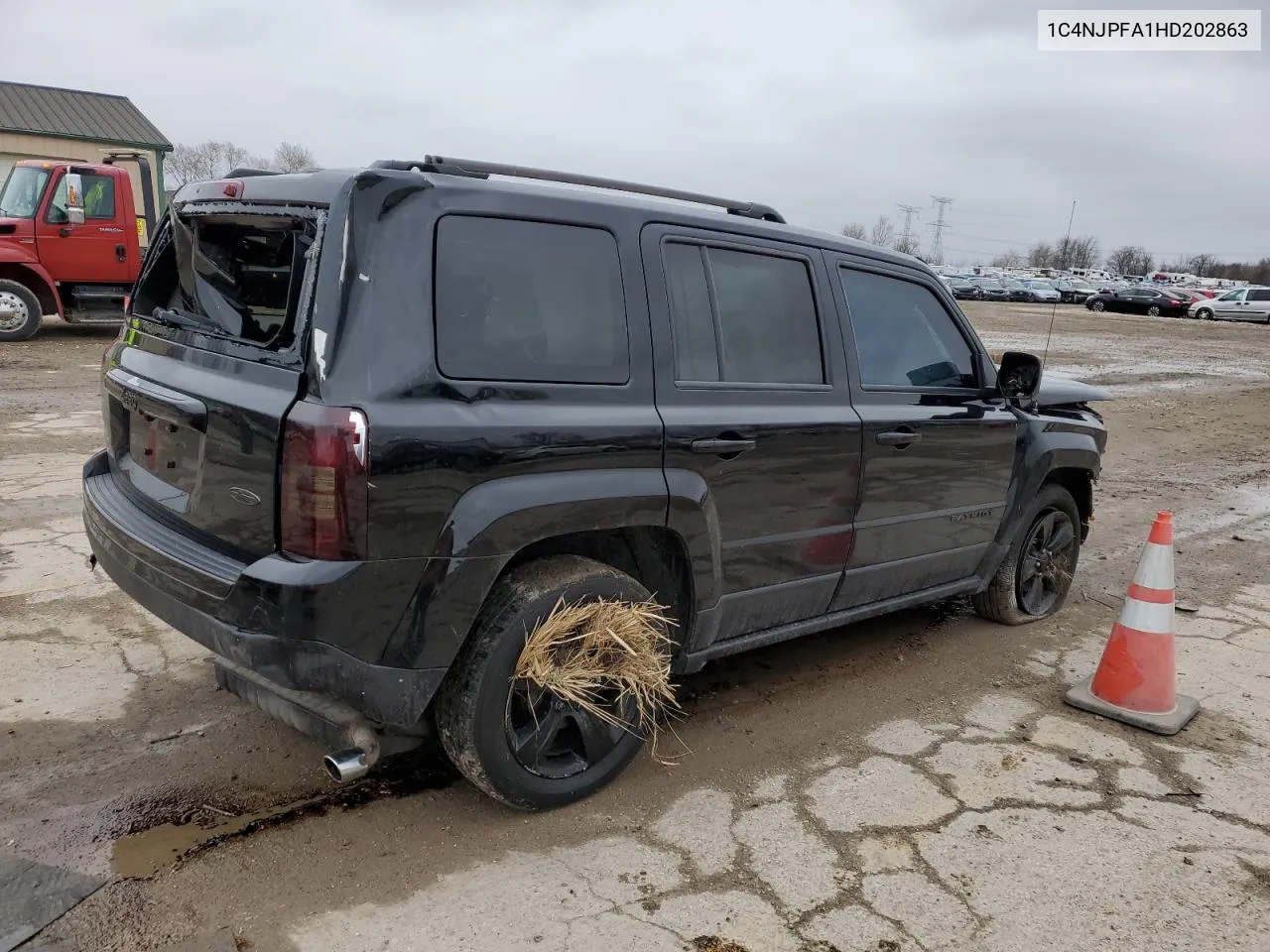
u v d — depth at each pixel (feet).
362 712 9.01
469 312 9.31
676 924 8.71
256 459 8.85
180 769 10.80
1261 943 8.90
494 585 9.80
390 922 8.52
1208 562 21.85
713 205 12.55
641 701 10.99
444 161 10.01
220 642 9.02
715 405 11.22
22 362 40.75
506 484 9.30
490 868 9.38
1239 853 10.33
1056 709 13.79
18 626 14.25
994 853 10.11
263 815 10.03
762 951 8.44
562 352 9.98
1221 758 12.46
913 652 15.84
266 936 8.27
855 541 13.19
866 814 10.73
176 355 10.37
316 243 8.82
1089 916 9.16
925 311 14.53
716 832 10.23
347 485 8.36
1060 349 79.41
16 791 10.19
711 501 11.12
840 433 12.52
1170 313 145.59
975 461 14.84
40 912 8.39
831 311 12.89
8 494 20.95
